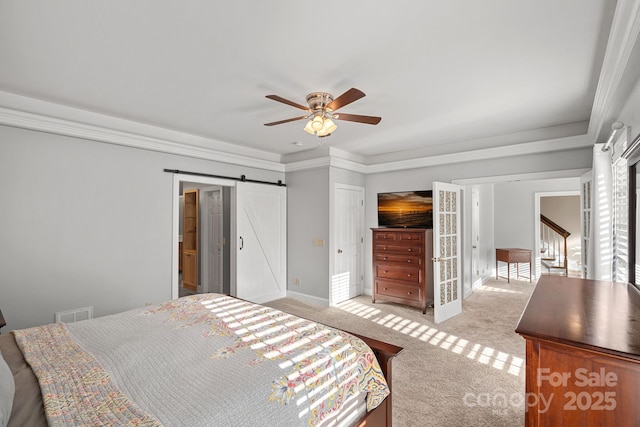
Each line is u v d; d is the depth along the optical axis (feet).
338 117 8.83
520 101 9.59
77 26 5.91
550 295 5.74
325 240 15.94
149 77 8.05
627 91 6.87
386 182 17.38
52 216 10.02
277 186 17.35
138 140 11.80
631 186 6.73
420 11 5.50
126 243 11.64
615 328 4.02
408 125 11.96
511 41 6.42
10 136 9.27
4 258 9.16
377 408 5.55
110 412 3.45
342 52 6.88
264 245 16.57
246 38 6.35
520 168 12.99
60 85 8.54
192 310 7.36
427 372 8.94
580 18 5.64
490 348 10.57
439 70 7.65
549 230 25.81
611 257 9.35
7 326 9.21
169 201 12.91
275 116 11.09
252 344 5.40
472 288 18.80
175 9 5.43
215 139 14.20
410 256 14.83
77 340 5.59
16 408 3.59
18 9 5.37
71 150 10.43
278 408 4.01
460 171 14.69
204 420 3.47
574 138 11.46
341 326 12.78
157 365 4.64
